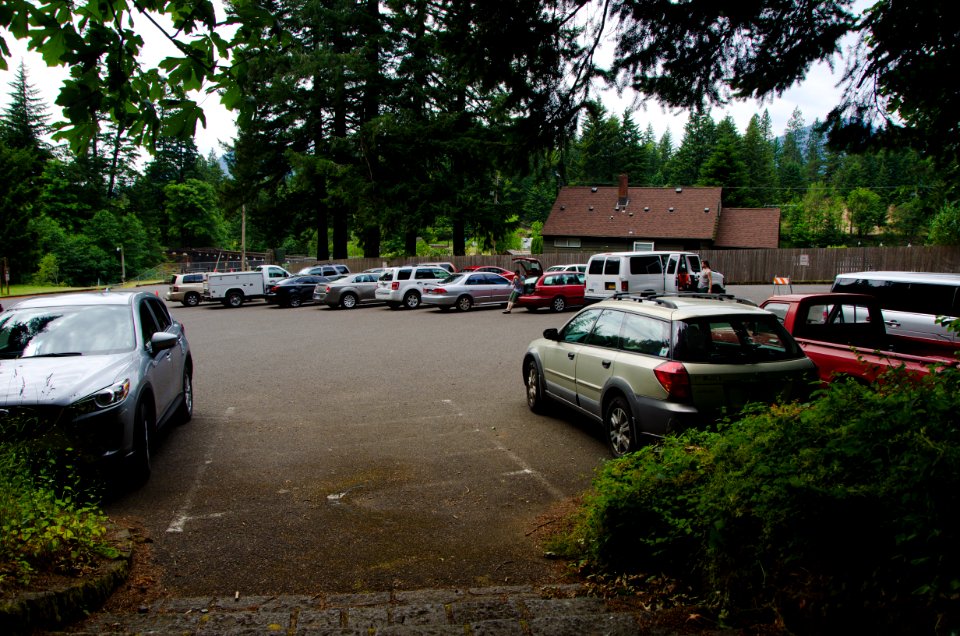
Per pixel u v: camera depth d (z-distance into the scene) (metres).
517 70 6.39
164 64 3.62
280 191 43.56
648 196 47.75
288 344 16.38
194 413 8.85
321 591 3.83
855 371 7.00
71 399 5.17
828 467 2.84
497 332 18.22
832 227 75.12
